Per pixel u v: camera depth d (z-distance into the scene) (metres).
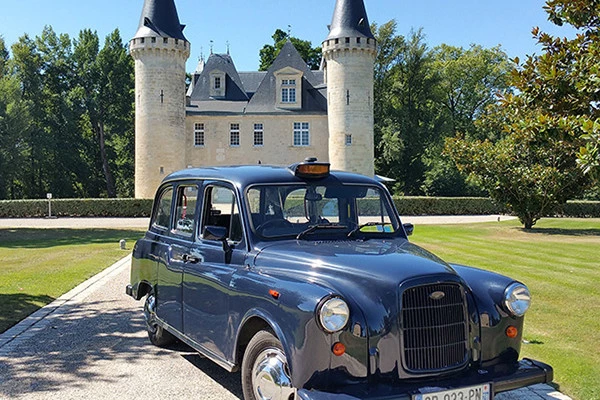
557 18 7.41
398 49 59.12
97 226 30.64
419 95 60.34
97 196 65.19
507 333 4.19
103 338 7.03
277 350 3.96
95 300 9.53
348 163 47.09
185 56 47.81
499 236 22.20
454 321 3.94
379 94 60.38
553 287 10.40
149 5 46.69
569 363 5.82
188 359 6.12
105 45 61.97
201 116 50.59
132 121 63.59
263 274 4.32
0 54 56.38
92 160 63.81
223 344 4.62
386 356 3.69
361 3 47.78
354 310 3.71
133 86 62.72
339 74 47.19
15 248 18.09
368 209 5.27
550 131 6.72
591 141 5.80
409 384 3.71
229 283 4.57
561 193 24.47
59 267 13.44
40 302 9.23
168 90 46.38
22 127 50.69
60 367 5.83
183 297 5.43
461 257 14.98
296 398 3.68
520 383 3.92
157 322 6.15
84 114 61.97
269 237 4.73
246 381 4.21
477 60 66.19
